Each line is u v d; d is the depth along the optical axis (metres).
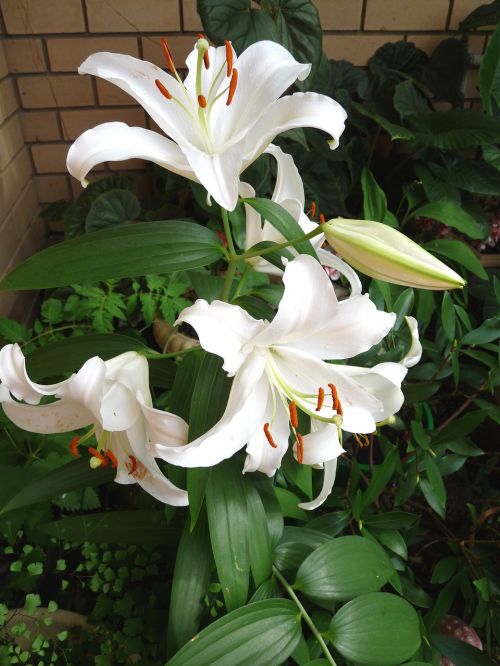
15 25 1.40
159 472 0.57
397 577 0.81
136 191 1.61
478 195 1.62
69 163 0.53
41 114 1.55
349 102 1.47
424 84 1.56
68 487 0.70
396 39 1.56
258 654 0.58
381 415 0.64
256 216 0.68
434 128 1.44
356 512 0.86
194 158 0.51
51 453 0.95
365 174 1.04
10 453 0.98
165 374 0.74
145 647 0.85
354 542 0.69
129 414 0.56
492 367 0.98
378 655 0.63
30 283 0.56
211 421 0.58
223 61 0.58
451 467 0.95
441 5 1.51
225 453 0.50
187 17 1.44
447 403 1.39
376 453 1.21
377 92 1.55
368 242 0.54
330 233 0.56
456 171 1.49
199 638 0.57
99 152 0.52
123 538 0.78
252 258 0.70
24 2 1.37
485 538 1.15
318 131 1.42
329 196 1.42
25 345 1.05
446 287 0.53
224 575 0.61
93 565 0.92
